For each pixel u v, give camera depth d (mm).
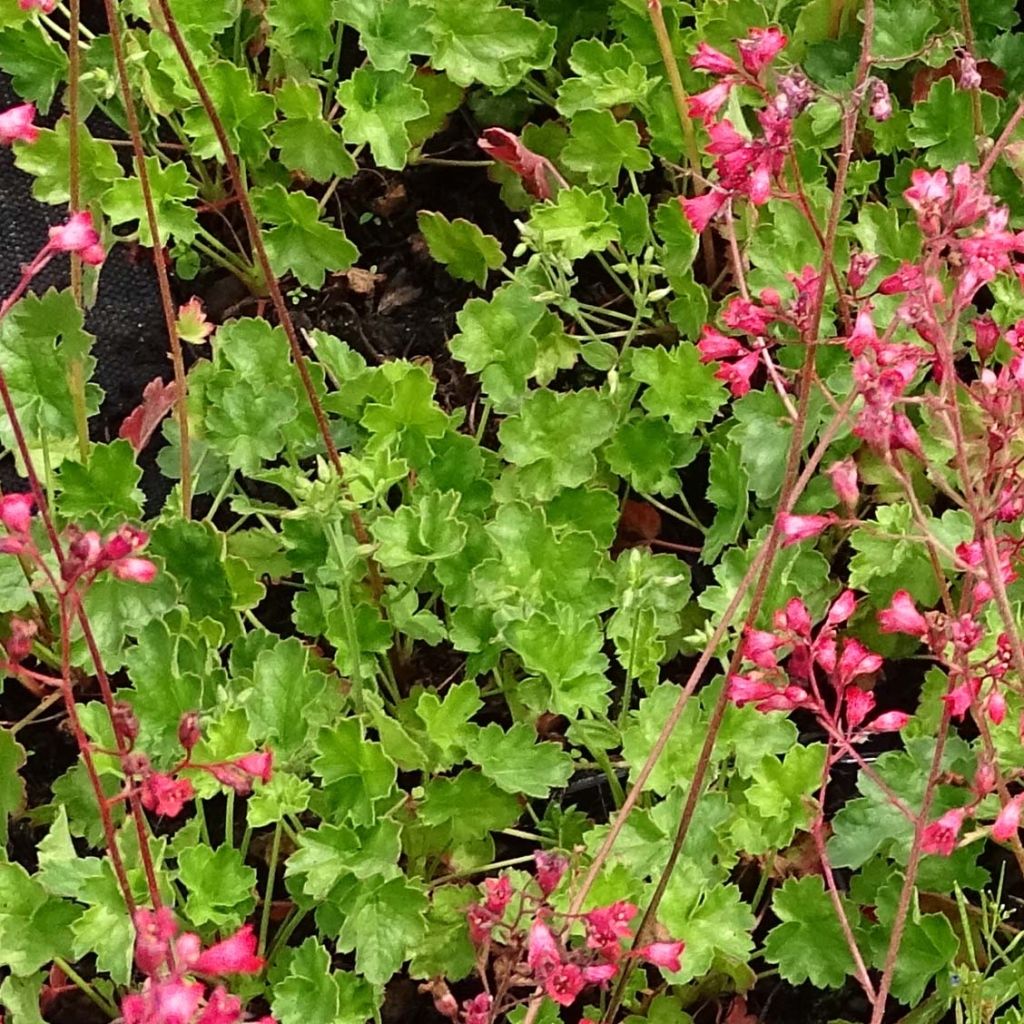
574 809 1107
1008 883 1112
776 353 1135
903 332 1120
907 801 1068
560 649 1060
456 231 1160
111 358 1179
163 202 1132
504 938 974
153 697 1047
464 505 1113
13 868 1037
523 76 1182
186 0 1135
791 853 1099
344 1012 1040
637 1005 1075
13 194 1189
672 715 1010
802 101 930
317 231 1149
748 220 1127
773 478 1116
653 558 1120
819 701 965
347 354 1138
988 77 1186
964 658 954
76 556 900
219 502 1124
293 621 1114
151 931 910
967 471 940
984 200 934
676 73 1119
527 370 1121
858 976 998
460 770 1122
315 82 1182
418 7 1146
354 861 1038
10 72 1147
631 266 1131
